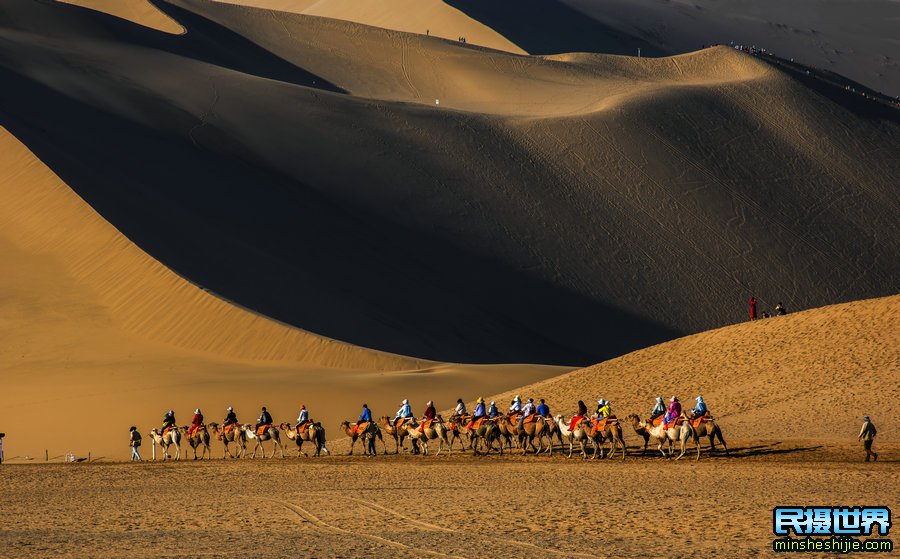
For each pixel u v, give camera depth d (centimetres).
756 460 12438
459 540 7600
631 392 18250
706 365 18662
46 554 7356
